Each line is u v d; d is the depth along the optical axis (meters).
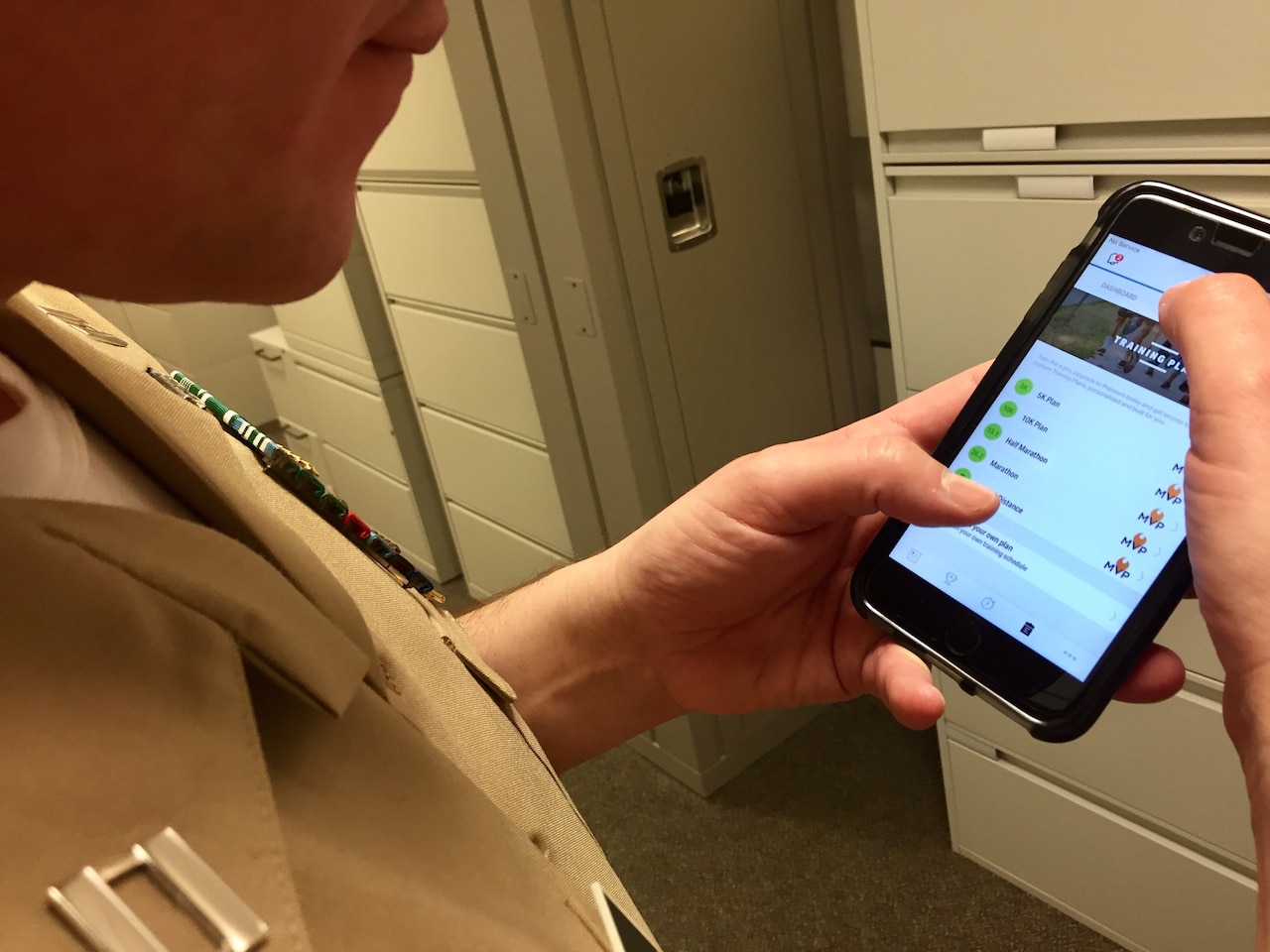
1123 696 0.50
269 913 0.20
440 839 0.27
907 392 1.12
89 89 0.19
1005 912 1.27
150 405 0.36
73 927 0.18
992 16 0.86
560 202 1.19
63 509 0.24
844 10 1.36
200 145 0.21
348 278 1.86
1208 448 0.36
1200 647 0.92
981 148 0.93
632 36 1.17
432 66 1.35
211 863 0.20
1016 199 0.92
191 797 0.20
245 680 0.23
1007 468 0.56
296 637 0.26
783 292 1.43
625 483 1.35
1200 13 0.73
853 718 1.66
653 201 1.24
